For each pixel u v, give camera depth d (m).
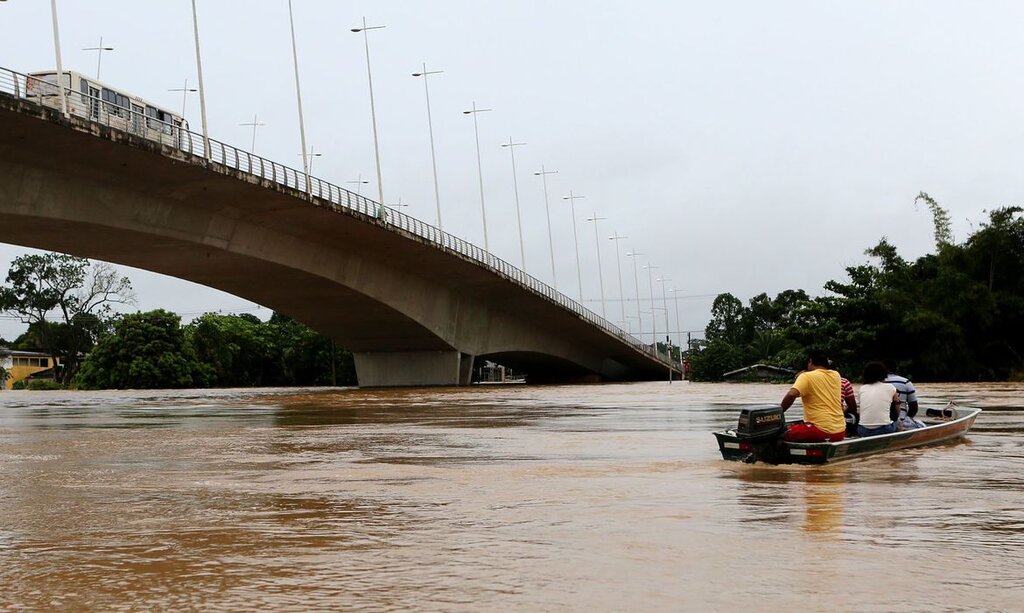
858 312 67.81
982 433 16.66
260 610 4.80
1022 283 66.88
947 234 71.94
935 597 4.92
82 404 41.44
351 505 8.41
